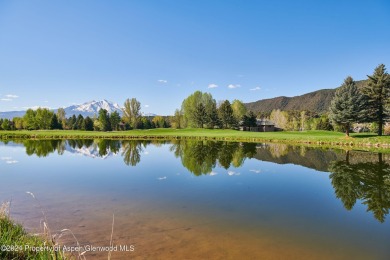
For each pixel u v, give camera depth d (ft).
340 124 155.43
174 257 20.68
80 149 107.14
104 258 20.18
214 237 24.64
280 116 374.43
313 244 23.61
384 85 157.07
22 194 38.73
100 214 30.22
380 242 24.18
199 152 97.25
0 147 113.19
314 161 76.23
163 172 57.47
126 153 93.86
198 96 324.19
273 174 56.65
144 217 29.55
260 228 27.09
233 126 318.65
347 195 40.34
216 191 41.78
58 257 17.28
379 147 117.91
